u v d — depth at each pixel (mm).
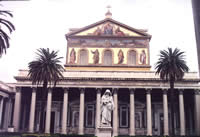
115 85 65688
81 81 66125
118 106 71438
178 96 71000
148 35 74125
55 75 49906
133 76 66750
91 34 74812
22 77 66625
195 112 63969
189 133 69125
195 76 65125
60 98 72500
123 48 73812
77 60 72938
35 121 71000
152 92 71062
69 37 74562
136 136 60312
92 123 70625
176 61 50094
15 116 64938
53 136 51375
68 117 71188
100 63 72688
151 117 70000
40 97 72500
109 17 76938
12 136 58375
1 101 69438
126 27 74938
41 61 49469
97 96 65062
